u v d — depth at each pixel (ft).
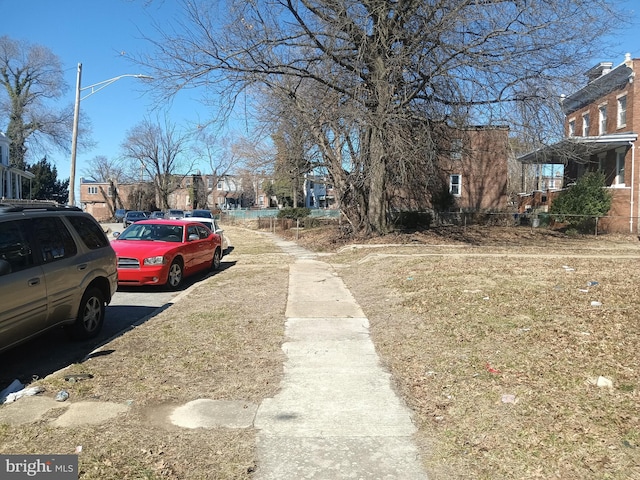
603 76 83.30
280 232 110.32
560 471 10.23
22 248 18.02
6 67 169.99
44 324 18.86
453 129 59.47
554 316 21.34
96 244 23.15
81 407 14.03
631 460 10.36
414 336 20.66
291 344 20.38
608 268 35.70
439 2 49.19
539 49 50.26
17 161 172.24
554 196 93.50
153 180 248.93
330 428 12.82
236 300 29.81
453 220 91.45
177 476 10.55
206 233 45.14
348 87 55.88
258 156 125.18
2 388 16.29
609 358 15.92
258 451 11.64
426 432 12.50
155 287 37.19
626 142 78.48
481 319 21.79
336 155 66.39
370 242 63.21
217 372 17.07
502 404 13.44
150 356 18.76
